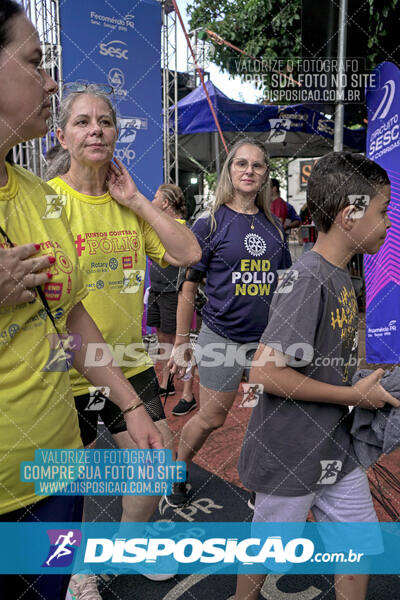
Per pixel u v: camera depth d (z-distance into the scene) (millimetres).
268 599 1601
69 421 993
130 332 1592
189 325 2342
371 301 4020
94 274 1485
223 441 2836
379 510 2025
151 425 1218
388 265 3791
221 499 2227
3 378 840
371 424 1233
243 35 6984
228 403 2113
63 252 996
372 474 2307
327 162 1236
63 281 977
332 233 1240
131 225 1589
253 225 2100
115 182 1561
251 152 2059
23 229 927
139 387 1600
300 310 1156
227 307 2053
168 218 1612
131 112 5641
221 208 2123
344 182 1187
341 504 1300
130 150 5719
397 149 3697
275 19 6375
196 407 3400
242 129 5707
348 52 3709
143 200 1563
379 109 3895
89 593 1495
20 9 824
